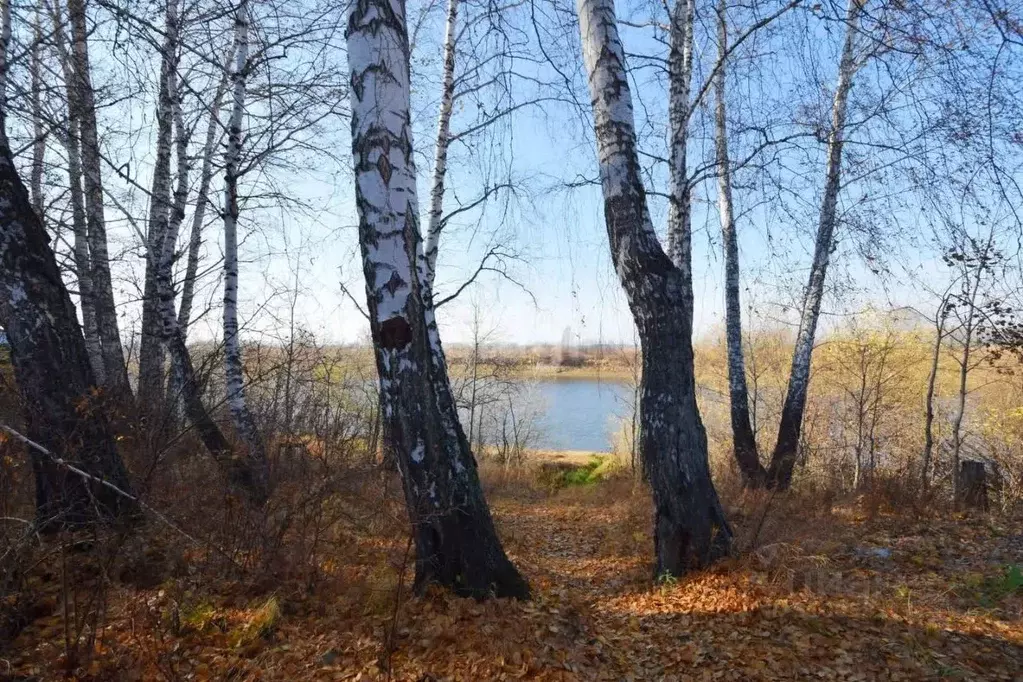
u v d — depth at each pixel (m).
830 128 8.27
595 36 6.10
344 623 4.57
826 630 4.65
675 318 6.11
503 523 9.75
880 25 5.50
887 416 17.03
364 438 9.43
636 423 17.22
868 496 9.02
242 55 7.74
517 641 4.37
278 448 7.27
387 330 4.72
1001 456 13.15
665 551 6.11
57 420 5.15
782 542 6.23
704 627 4.91
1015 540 7.27
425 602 4.80
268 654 4.14
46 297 5.36
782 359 17.88
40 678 3.71
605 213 6.28
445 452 4.99
